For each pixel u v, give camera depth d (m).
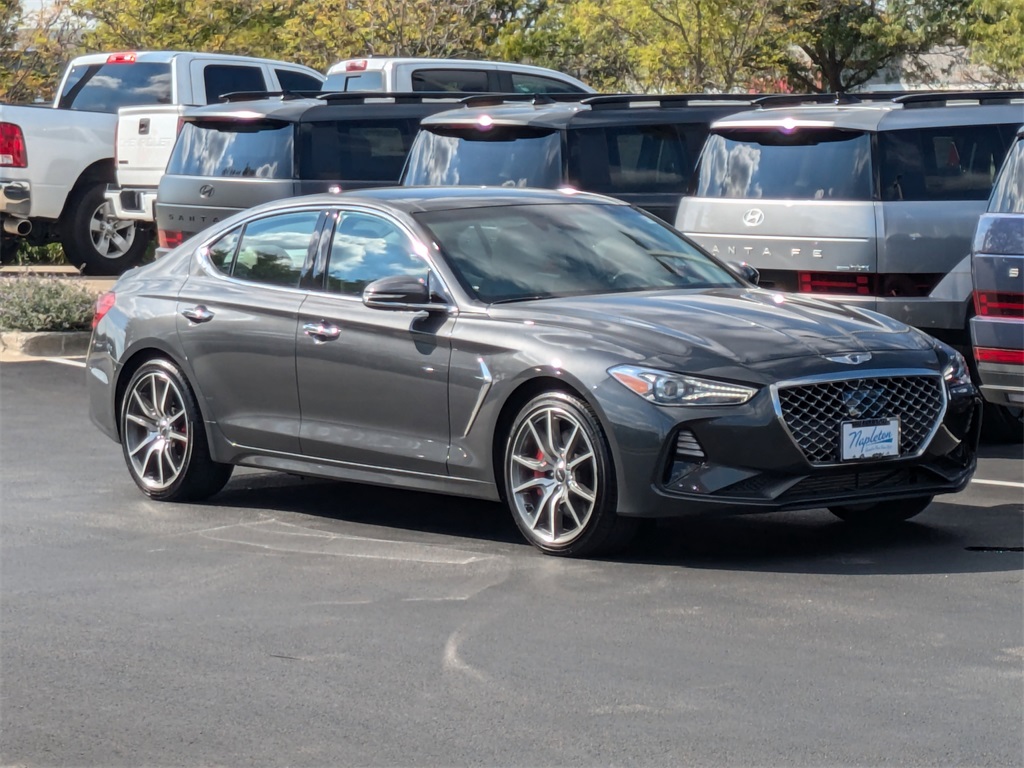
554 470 7.68
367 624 6.62
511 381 7.74
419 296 8.07
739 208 11.60
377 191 9.12
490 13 39.53
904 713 5.38
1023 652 6.05
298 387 8.73
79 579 7.51
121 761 5.11
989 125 11.52
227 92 22.09
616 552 7.73
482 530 8.48
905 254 11.05
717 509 7.29
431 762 5.02
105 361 9.73
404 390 8.23
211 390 9.15
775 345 7.53
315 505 9.27
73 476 10.20
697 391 7.30
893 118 11.30
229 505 9.30
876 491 7.59
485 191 9.17
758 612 6.66
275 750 5.16
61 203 21.50
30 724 5.48
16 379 14.32
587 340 7.60
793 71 46.50
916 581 7.17
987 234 9.62
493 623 6.58
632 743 5.13
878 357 7.59
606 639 6.31
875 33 44.75
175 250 9.80
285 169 16.00
